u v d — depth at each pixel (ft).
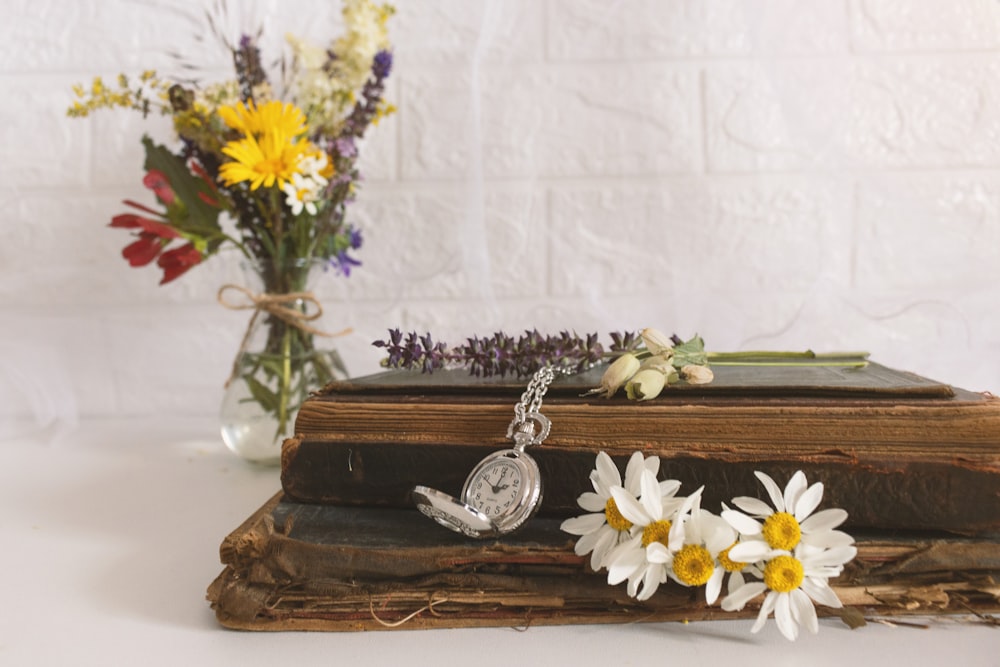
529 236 2.45
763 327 2.43
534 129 2.42
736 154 2.39
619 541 1.38
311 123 2.10
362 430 1.50
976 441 1.38
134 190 2.44
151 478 1.96
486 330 2.47
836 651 1.34
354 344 2.49
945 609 1.39
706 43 2.37
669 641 1.36
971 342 2.36
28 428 2.39
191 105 2.02
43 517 1.75
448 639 1.37
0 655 1.32
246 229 2.07
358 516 1.48
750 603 1.40
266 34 2.35
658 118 2.40
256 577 1.38
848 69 2.33
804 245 2.40
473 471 1.45
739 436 1.42
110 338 2.50
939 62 2.31
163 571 1.54
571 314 2.46
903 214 2.36
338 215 2.10
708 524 1.34
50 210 2.44
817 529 1.34
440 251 2.46
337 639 1.37
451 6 2.38
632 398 1.48
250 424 1.99
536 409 1.46
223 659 1.32
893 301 2.39
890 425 1.40
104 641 1.36
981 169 2.33
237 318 2.52
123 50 2.39
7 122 2.41
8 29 2.38
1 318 2.45
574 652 1.34
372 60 2.11
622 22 2.38
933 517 1.38
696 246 2.42
